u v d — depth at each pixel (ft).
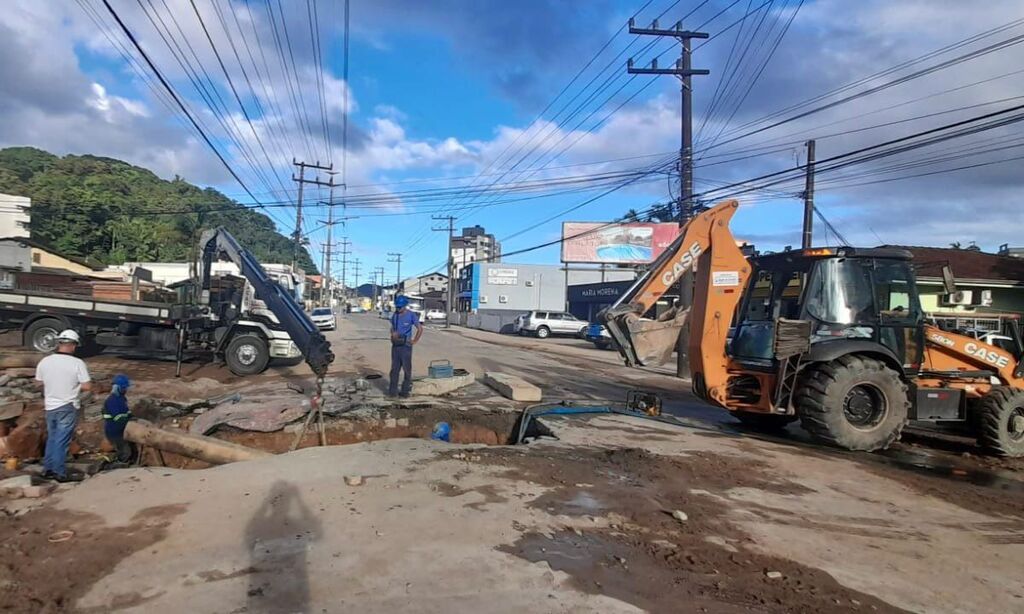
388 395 38.65
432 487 19.53
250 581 12.73
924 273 80.89
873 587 14.19
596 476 22.13
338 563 13.70
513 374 56.75
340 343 88.02
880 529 18.31
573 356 84.43
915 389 30.09
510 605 12.14
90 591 12.18
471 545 15.05
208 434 31.04
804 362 28.84
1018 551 16.97
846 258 30.53
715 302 30.99
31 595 11.98
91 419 29.99
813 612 12.81
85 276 95.61
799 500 20.76
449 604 12.07
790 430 34.88
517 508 18.01
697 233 31.19
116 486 18.72
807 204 70.59
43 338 49.88
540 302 206.39
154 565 13.39
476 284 202.80
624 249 165.99
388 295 435.94
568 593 12.85
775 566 15.11
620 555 15.15
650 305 31.71
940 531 18.37
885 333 30.45
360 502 17.80
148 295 69.82
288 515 16.56
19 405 26.81
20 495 17.65
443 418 35.63
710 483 22.22
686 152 62.49
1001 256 91.25
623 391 49.19
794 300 32.04
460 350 83.30
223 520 16.08
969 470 27.09
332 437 33.73
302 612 11.54
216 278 53.21
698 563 14.99
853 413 28.94
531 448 26.16
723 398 31.14
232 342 49.78
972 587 14.44
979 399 30.89
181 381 42.83
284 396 37.04
